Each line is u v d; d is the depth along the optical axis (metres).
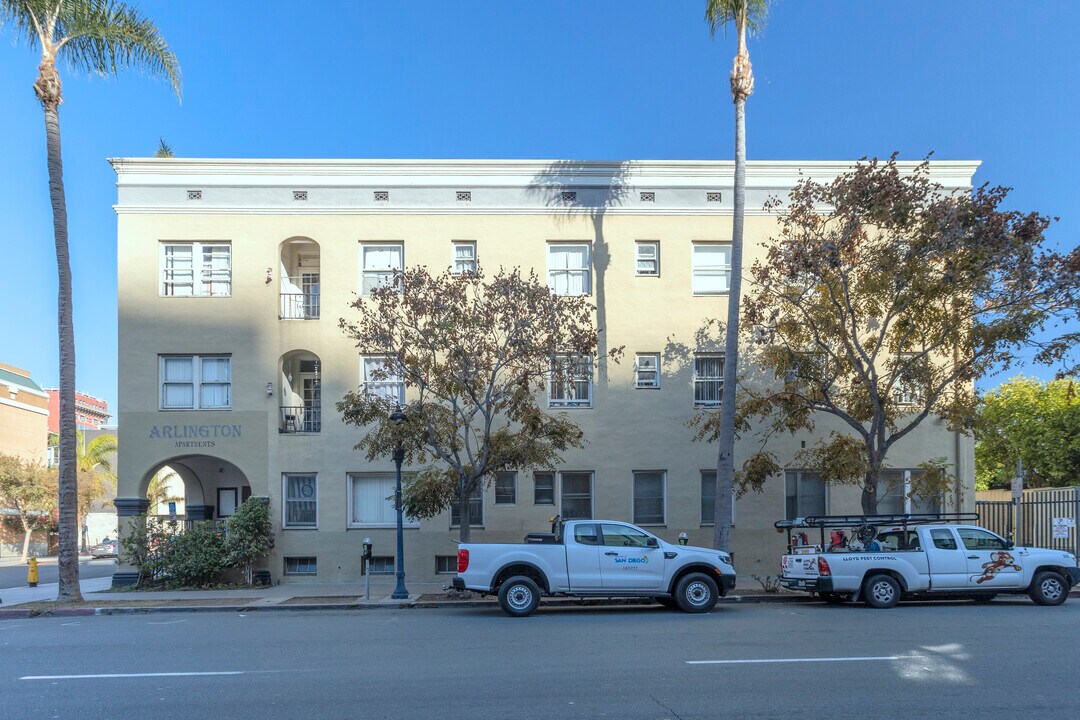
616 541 14.62
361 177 21.28
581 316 17.47
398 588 17.20
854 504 21.48
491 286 16.91
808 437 21.33
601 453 21.03
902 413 19.61
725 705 7.66
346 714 7.48
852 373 19.36
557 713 7.43
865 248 17.88
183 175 21.11
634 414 21.17
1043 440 32.28
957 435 21.69
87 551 48.97
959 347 17.20
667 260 21.52
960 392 18.05
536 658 9.99
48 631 13.25
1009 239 15.98
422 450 17.84
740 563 21.09
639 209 21.52
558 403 21.22
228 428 20.75
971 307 16.80
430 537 20.75
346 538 20.69
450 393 17.16
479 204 21.36
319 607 16.38
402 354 16.69
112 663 10.05
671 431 21.17
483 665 9.59
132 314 20.80
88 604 16.83
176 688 8.60
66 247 17.62
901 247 17.22
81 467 49.88
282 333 21.06
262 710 7.66
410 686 8.53
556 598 16.81
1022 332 16.03
